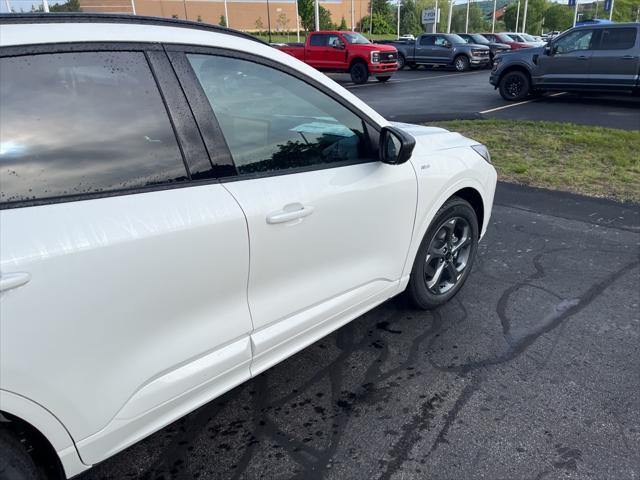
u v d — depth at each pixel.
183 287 1.78
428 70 25.86
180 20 1.93
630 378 2.70
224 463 2.18
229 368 2.03
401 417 2.43
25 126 1.54
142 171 1.75
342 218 2.35
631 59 11.76
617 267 3.96
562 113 11.28
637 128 9.34
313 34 20.17
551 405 2.50
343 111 2.44
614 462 2.17
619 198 5.59
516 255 4.20
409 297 3.20
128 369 1.70
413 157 2.80
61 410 1.54
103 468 2.15
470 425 2.38
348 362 2.84
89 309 1.55
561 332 3.11
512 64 13.32
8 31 1.54
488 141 8.23
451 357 2.88
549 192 5.82
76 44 1.65
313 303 2.35
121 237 1.60
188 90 1.89
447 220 3.16
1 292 1.36
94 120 1.67
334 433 2.34
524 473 2.12
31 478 1.54
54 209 1.53
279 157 2.18
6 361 1.39
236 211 1.90
